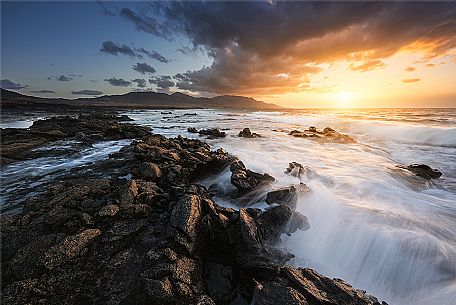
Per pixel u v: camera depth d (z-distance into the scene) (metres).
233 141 20.19
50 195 7.48
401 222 6.70
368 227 6.41
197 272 4.85
